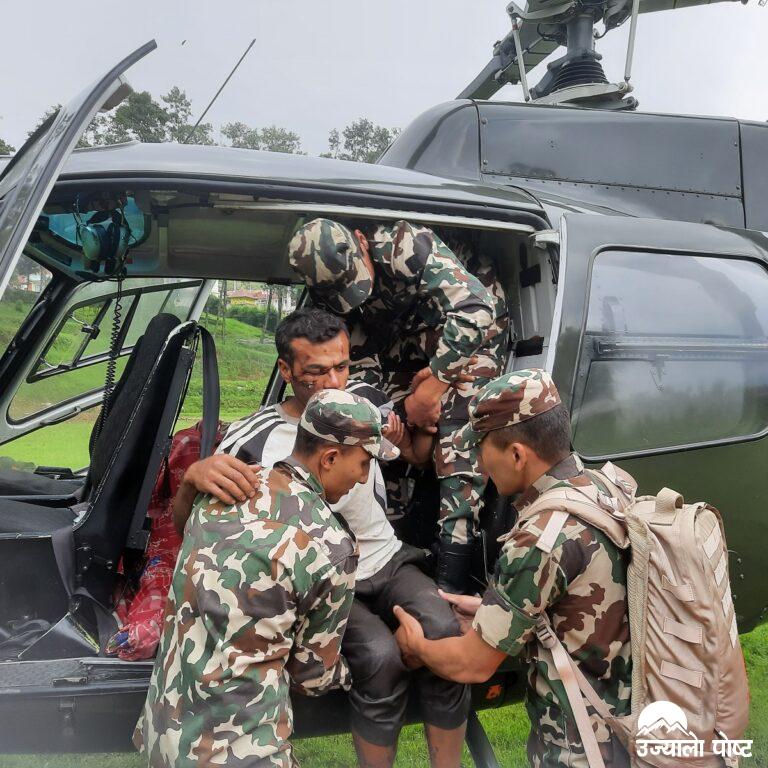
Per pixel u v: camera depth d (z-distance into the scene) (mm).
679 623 1330
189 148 1999
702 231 2197
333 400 1440
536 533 1389
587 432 1919
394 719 1640
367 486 1799
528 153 2562
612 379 1956
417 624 1650
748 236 2270
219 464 1429
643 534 1368
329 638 1427
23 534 1887
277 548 1321
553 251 2045
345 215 1896
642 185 2609
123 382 2244
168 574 1926
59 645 1749
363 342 2219
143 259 2662
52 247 2566
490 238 2336
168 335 1962
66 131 1548
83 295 2908
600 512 1411
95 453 2021
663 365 2014
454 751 1704
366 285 1866
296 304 3506
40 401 2992
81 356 3074
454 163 2512
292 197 1854
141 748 1438
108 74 1586
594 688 1441
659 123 2697
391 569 1821
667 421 2006
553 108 2662
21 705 1588
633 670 1379
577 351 1899
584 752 1412
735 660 1335
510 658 1878
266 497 1401
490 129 2566
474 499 1965
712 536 1393
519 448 1485
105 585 1872
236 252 2633
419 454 2107
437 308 1907
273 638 1317
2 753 1617
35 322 2830
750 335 2125
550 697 1486
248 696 1287
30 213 1505
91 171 1754
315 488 1444
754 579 2201
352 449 1438
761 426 2109
